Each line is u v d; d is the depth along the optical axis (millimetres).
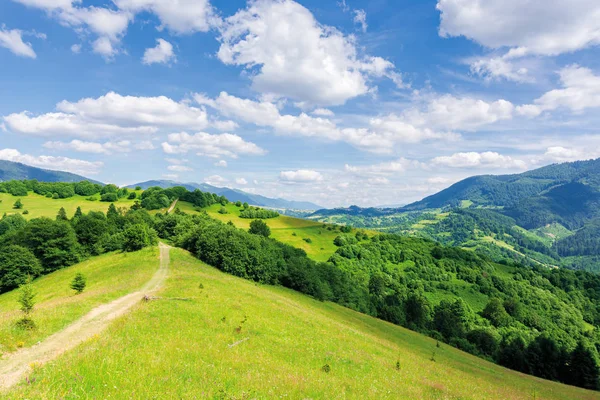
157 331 24000
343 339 38406
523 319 139000
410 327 103312
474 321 130875
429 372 35594
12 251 80625
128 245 86625
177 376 15586
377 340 49219
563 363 82375
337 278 111312
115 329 23688
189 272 62781
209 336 25141
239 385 16047
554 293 177875
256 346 25609
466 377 40812
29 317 24078
